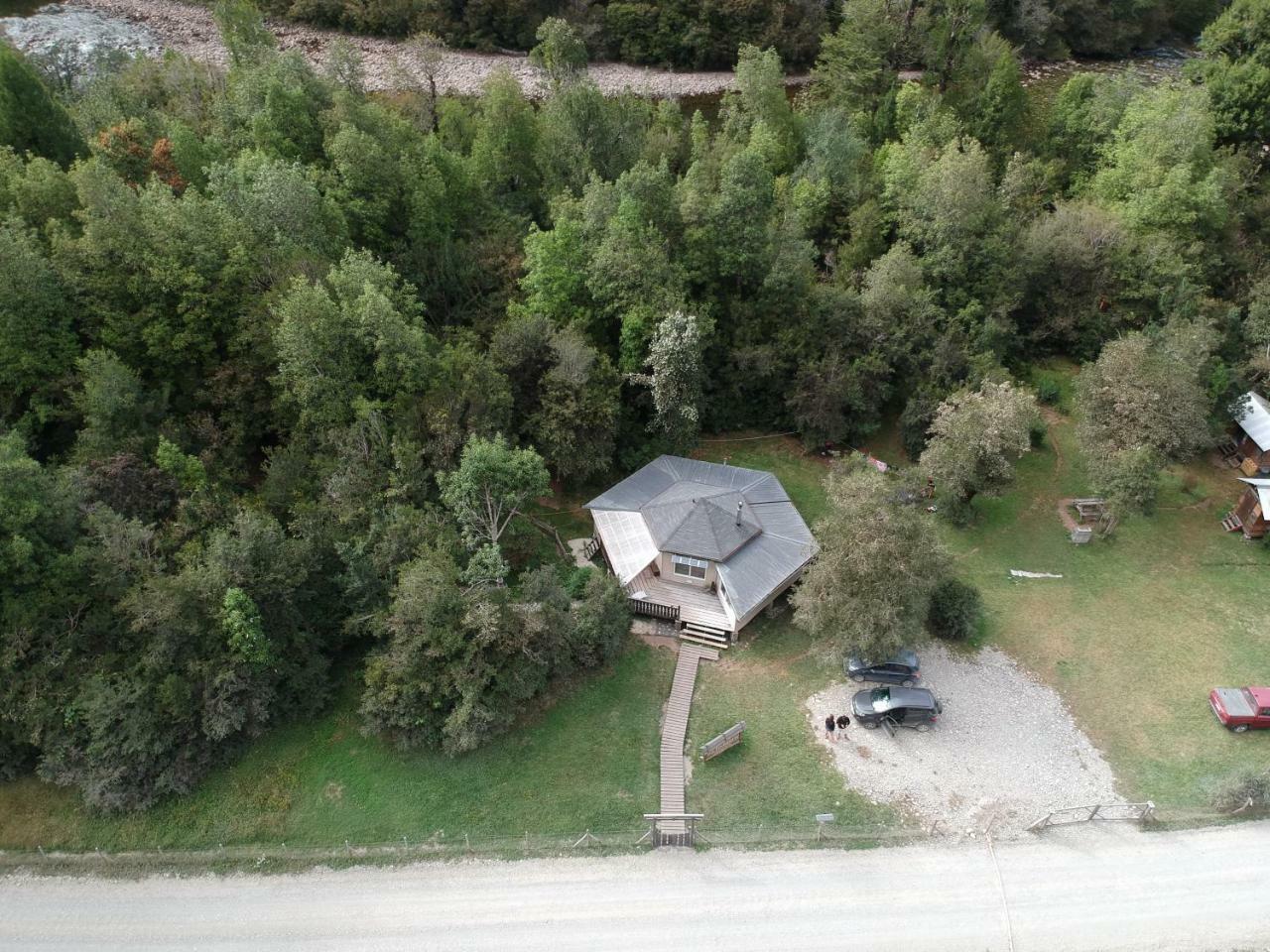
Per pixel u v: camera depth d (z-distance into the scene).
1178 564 50.78
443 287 56.62
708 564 46.00
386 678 37.31
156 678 35.81
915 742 39.91
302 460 43.53
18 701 34.00
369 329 43.81
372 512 40.81
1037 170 76.00
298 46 109.50
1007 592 48.78
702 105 101.81
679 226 59.00
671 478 52.22
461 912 32.75
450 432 43.91
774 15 107.94
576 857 34.84
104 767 34.66
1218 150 76.88
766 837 35.72
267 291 46.22
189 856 34.31
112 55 87.00
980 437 48.81
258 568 37.16
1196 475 57.66
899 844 35.53
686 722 40.41
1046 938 32.25
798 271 58.97
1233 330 61.56
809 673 43.28
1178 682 43.25
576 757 38.56
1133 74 98.31
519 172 71.88
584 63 84.81
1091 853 35.28
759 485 52.22
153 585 34.94
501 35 111.44
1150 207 66.81
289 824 35.50
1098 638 45.84
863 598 38.75
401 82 82.00
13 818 34.91
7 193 46.97
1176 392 49.91
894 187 67.75
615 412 51.16
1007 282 64.69
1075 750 39.84
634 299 53.97
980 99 80.31
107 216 43.97
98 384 40.25
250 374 45.16
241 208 49.69
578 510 53.12
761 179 58.56
